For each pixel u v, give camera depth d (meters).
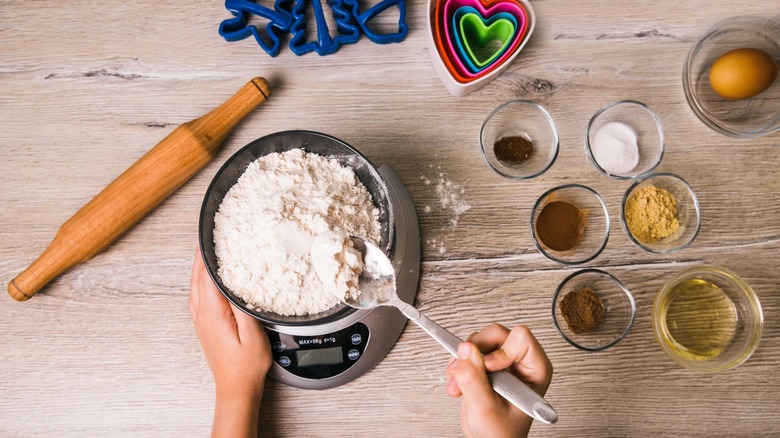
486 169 1.12
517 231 1.11
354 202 0.97
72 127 1.12
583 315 1.08
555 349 1.10
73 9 1.13
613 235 1.12
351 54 1.13
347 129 1.12
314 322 0.89
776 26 1.11
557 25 1.14
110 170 1.12
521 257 1.11
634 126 1.14
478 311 1.10
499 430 0.84
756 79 1.07
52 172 1.11
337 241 0.88
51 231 1.11
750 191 1.13
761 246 1.12
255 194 0.94
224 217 0.95
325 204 0.91
